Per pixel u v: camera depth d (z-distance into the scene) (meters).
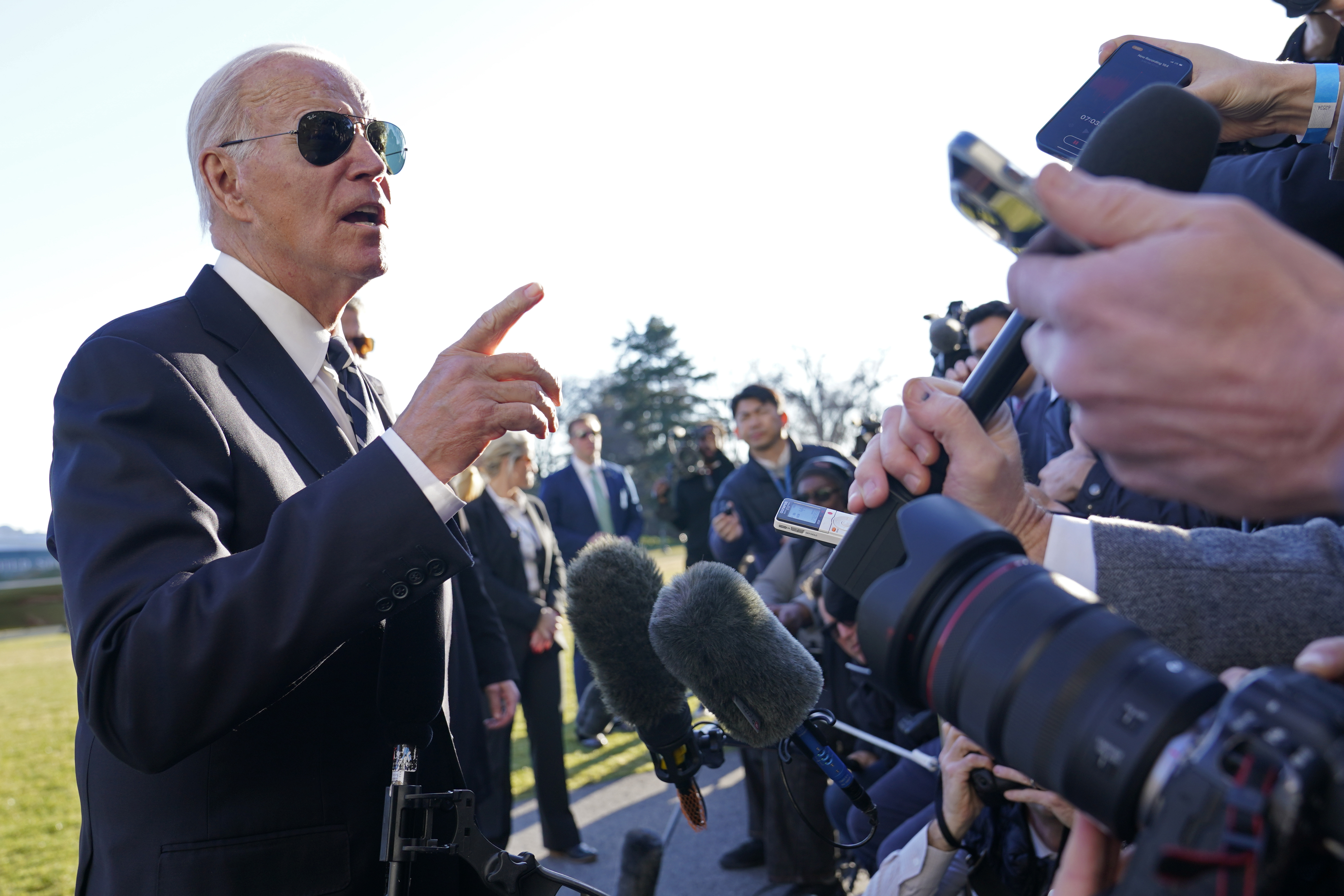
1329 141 1.19
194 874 1.22
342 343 1.72
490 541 4.74
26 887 4.41
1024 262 0.63
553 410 1.24
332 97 1.52
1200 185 0.76
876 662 0.75
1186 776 0.54
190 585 1.12
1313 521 1.01
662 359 58.06
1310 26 1.58
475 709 2.07
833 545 1.08
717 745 1.45
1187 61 1.20
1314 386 0.52
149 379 1.25
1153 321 0.54
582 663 5.77
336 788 1.32
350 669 1.35
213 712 1.09
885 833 2.55
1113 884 0.73
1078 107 1.18
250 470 1.32
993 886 1.78
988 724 0.66
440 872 1.45
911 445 0.91
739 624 1.20
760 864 3.95
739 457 14.62
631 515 8.39
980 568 0.71
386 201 1.60
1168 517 1.93
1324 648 0.65
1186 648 0.89
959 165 0.62
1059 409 2.59
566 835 4.34
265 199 1.49
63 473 1.20
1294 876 0.53
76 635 1.13
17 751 8.12
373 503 1.15
